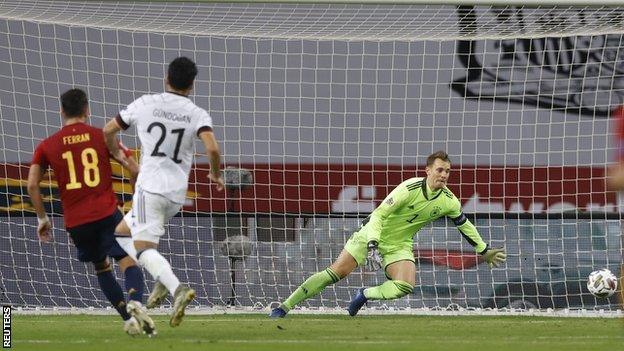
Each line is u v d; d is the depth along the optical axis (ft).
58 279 158.20
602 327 116.37
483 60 163.53
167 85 92.02
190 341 87.66
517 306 160.56
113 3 140.67
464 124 163.43
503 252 130.11
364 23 145.59
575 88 161.99
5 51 160.04
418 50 163.94
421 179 128.57
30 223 158.30
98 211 93.04
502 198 162.61
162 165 89.81
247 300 159.84
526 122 162.71
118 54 162.50
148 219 89.61
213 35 155.43
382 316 143.84
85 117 95.55
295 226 162.61
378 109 164.25
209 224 161.07
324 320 131.23
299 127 163.53
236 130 163.43
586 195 161.27
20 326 113.80
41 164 93.76
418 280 160.04
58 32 161.99
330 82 164.04
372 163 163.84
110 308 152.87
